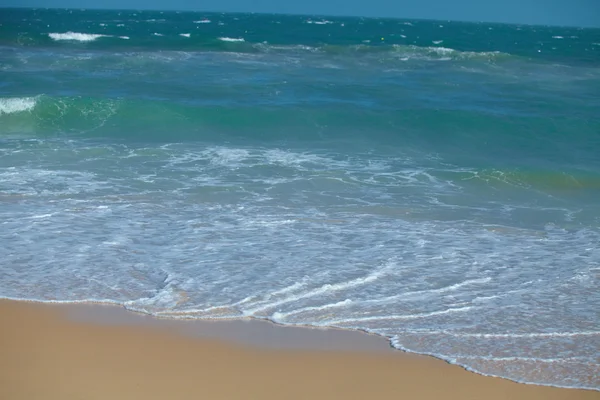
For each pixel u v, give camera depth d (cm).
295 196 1004
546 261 750
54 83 2025
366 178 1134
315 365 490
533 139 1537
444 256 754
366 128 1571
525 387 467
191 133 1495
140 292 622
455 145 1460
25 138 1392
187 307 591
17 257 702
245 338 532
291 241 789
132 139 1417
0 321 548
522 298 634
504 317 589
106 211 890
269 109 1634
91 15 8462
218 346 516
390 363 497
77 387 442
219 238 792
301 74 2411
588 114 1800
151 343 517
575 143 1514
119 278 655
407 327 563
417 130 1569
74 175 1079
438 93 2103
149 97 1850
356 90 2080
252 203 957
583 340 546
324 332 549
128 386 446
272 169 1167
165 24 5747
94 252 727
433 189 1088
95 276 657
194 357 496
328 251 756
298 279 664
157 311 580
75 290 622
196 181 1069
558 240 840
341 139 1469
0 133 1452
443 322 575
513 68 2820
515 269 718
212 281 653
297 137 1481
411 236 830
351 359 502
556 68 2850
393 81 2331
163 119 1587
